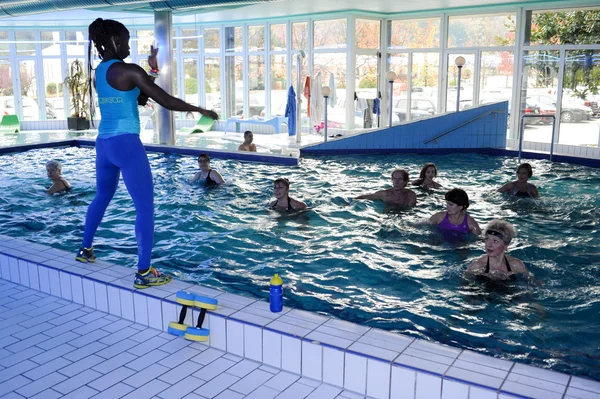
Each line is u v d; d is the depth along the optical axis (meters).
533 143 12.24
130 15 15.34
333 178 8.71
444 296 4.12
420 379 2.64
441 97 15.00
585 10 12.36
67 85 18.61
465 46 14.38
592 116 12.67
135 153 3.53
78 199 7.32
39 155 11.41
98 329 3.53
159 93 3.40
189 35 18.41
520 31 13.28
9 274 4.35
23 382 2.89
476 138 11.66
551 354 3.29
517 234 5.66
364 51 15.55
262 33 17.06
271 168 9.69
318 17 15.52
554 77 13.04
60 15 16.05
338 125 16.08
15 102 18.70
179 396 2.77
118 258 5.04
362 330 3.07
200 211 6.65
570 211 6.57
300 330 3.06
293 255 5.07
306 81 15.20
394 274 4.57
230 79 18.09
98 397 2.76
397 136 11.59
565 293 4.18
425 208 6.70
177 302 3.39
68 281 3.94
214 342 3.29
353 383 2.83
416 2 13.12
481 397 2.50
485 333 3.55
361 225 6.00
